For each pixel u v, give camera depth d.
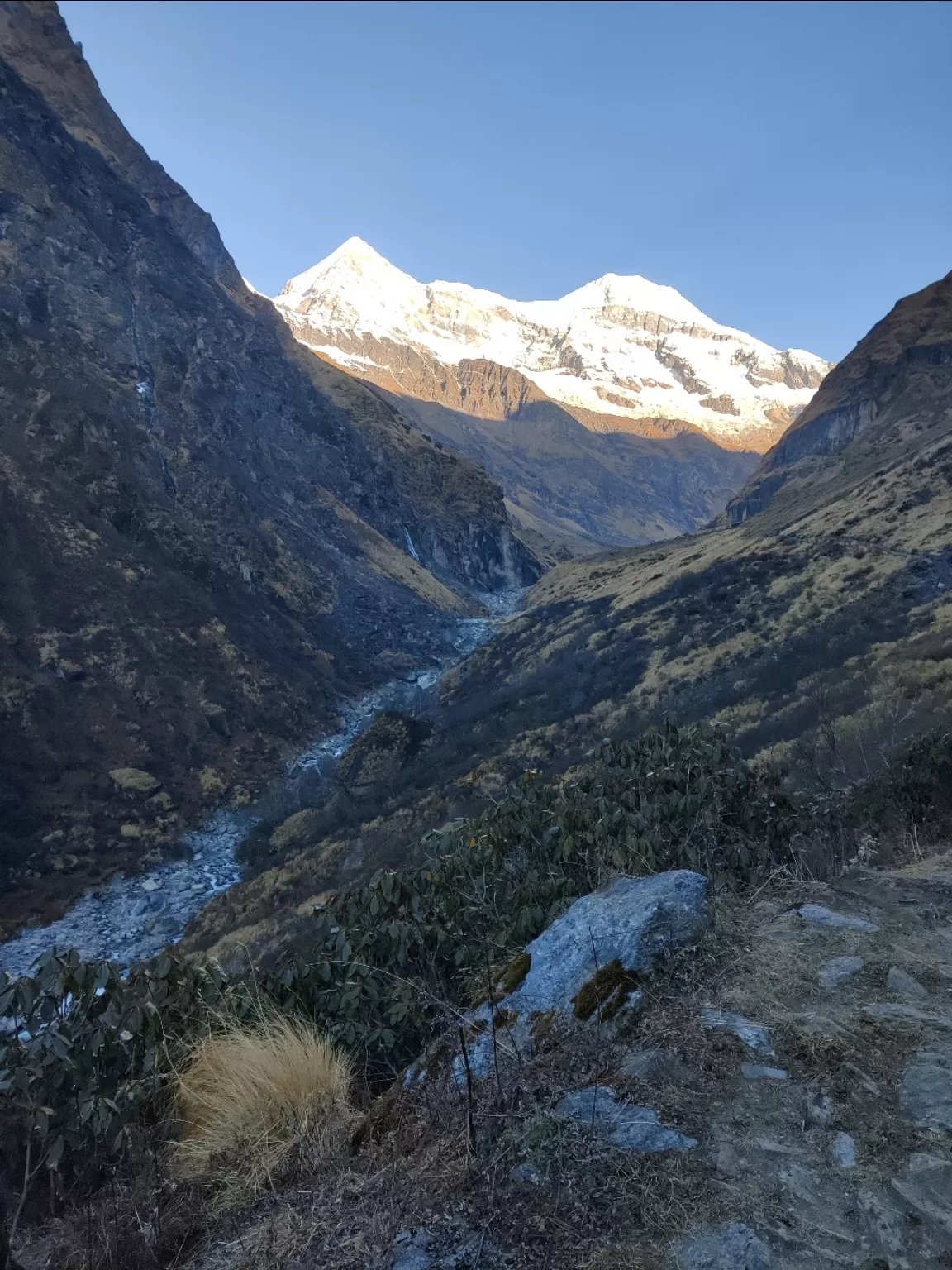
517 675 62.06
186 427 88.69
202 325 109.94
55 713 46.22
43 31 140.88
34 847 36.97
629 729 35.91
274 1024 2.97
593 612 73.12
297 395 130.12
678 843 4.49
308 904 25.38
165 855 39.50
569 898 3.78
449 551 135.88
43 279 86.06
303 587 83.50
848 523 59.66
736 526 104.69
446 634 91.75
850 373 144.50
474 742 44.28
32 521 57.78
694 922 3.05
